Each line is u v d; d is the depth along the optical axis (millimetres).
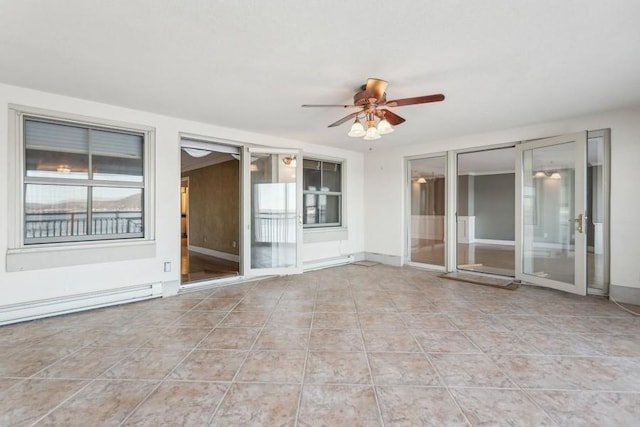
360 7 1771
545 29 1984
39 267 3023
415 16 1853
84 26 1967
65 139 3273
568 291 3783
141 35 2072
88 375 2043
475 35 2059
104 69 2580
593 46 2191
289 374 2059
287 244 4934
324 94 3113
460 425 1579
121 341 2561
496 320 3023
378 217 6078
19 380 1984
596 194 4148
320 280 4680
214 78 2746
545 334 2688
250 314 3209
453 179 5078
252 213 4762
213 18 1884
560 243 4047
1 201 2869
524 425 1576
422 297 3801
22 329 2801
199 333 2725
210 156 6195
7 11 1802
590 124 3801
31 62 2455
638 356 2293
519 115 3797
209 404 1749
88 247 3295
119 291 3496
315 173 5664
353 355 2318
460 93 3072
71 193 3318
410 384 1941
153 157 3754
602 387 1903
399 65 2482
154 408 1713
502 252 7484
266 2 1731
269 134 4770
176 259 3939
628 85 2889
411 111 3639
